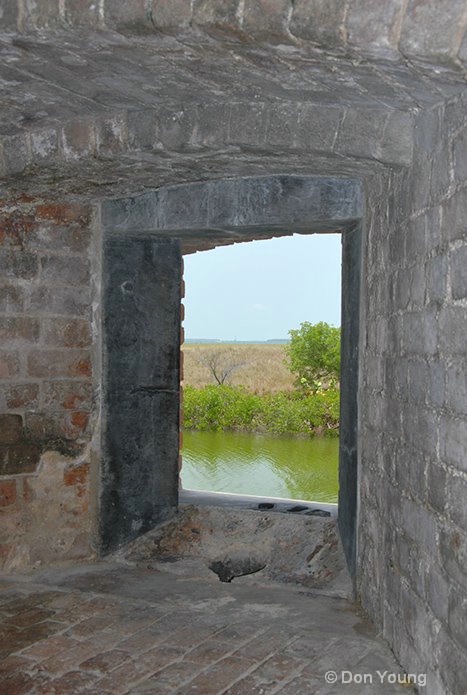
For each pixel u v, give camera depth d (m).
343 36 2.21
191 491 5.36
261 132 3.27
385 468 3.45
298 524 4.59
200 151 3.47
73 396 4.64
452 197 2.56
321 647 3.44
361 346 3.92
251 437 9.80
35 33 2.52
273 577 4.29
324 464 7.83
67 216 4.59
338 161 3.42
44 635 3.58
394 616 3.32
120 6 2.37
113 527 4.70
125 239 4.66
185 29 2.35
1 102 3.31
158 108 3.40
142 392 4.76
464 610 2.47
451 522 2.59
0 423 4.43
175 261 4.82
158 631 3.63
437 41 2.13
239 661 3.30
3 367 4.43
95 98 3.26
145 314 4.75
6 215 4.41
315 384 12.50
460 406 2.50
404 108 2.96
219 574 4.40
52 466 4.59
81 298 4.66
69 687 3.07
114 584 4.29
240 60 2.61
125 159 3.64
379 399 3.55
